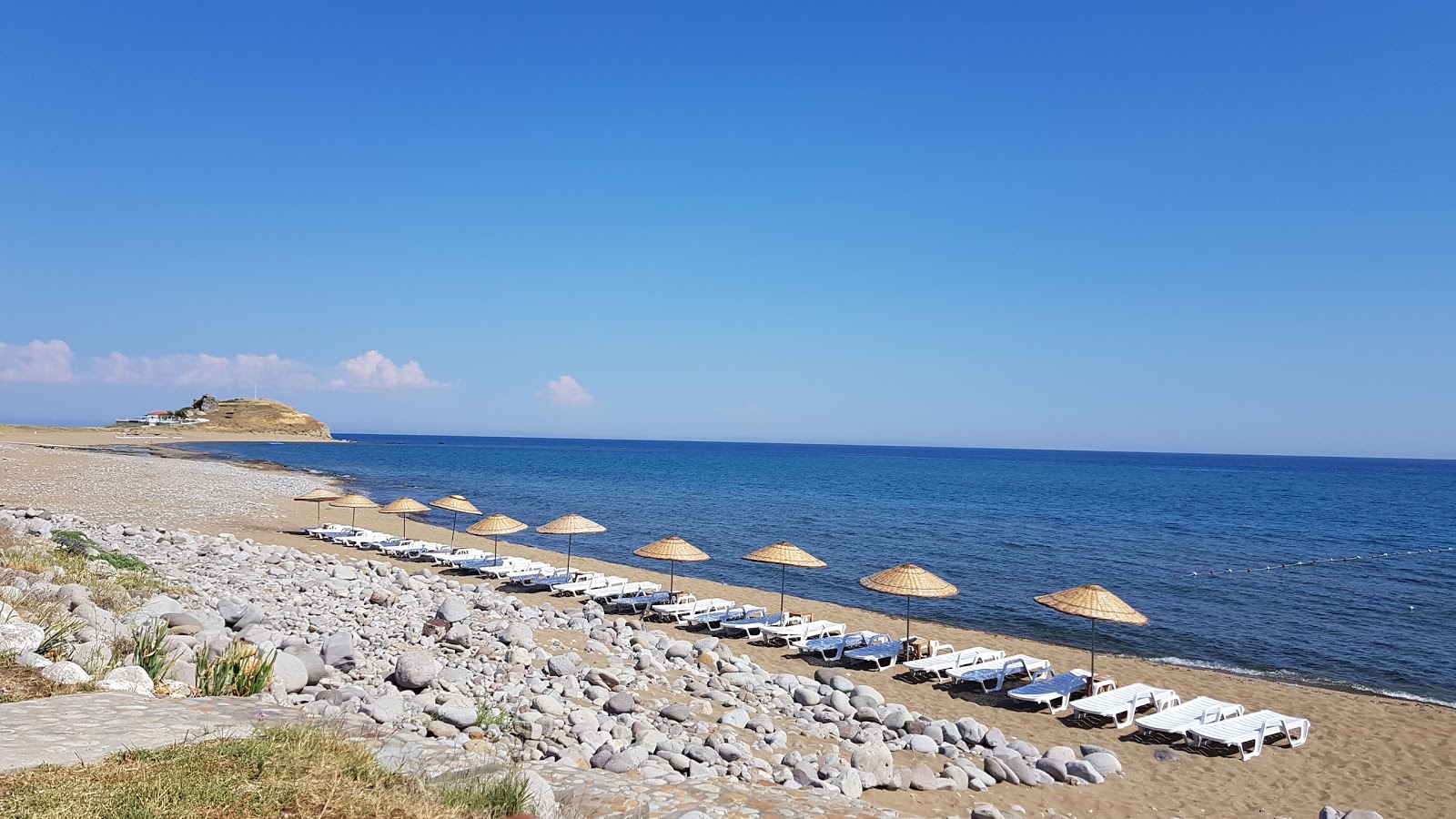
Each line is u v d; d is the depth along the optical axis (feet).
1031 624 74.33
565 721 32.78
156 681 26.02
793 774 31.12
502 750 28.32
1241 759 41.96
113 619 32.32
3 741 16.75
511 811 18.40
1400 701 53.83
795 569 98.84
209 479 178.81
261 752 17.12
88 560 48.55
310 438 609.83
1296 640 70.38
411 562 89.35
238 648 29.89
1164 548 121.19
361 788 16.51
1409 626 75.77
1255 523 160.15
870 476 306.55
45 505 111.55
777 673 53.16
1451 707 52.60
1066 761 38.04
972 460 597.52
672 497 189.26
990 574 96.99
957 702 49.88
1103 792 36.27
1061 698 50.31
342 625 47.73
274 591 56.90
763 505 172.35
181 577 54.49
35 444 284.20
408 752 21.38
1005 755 38.37
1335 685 57.98
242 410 624.59
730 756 31.73
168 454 291.99
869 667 56.75
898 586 56.49
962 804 32.32
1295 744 44.27
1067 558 109.60
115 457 236.63
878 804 30.89
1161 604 83.51
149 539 74.38
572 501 173.58
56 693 21.59
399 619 51.96
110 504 118.73
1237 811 35.83
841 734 39.06
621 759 27.99
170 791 14.62
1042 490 245.24
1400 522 168.45
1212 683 57.00
